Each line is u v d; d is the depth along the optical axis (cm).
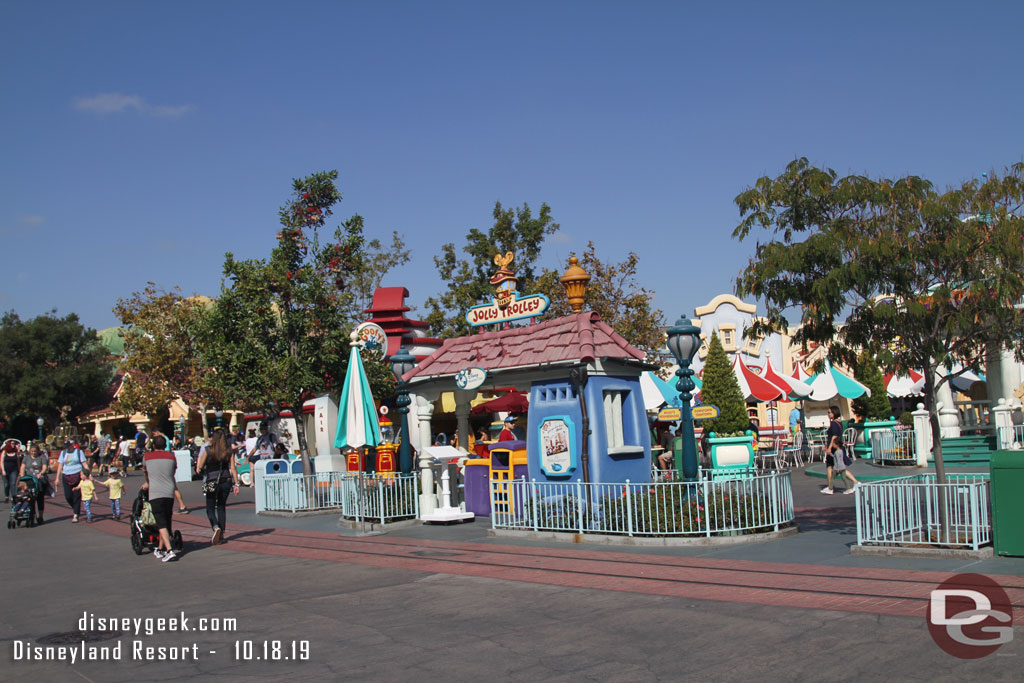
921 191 972
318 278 1852
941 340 993
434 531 1361
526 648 672
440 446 1466
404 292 2355
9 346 5050
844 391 2541
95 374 5122
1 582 1095
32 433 5359
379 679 610
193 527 1603
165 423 5022
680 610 763
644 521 1134
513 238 2914
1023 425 2016
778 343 3438
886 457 2223
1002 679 541
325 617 812
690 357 1212
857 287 987
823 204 1035
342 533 1406
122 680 632
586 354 1257
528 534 1226
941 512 1002
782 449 2516
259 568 1114
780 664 595
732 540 1101
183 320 3716
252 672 641
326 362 1850
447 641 704
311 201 1881
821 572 884
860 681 552
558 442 1295
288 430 2669
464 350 1520
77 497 1817
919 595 757
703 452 1762
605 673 600
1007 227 915
